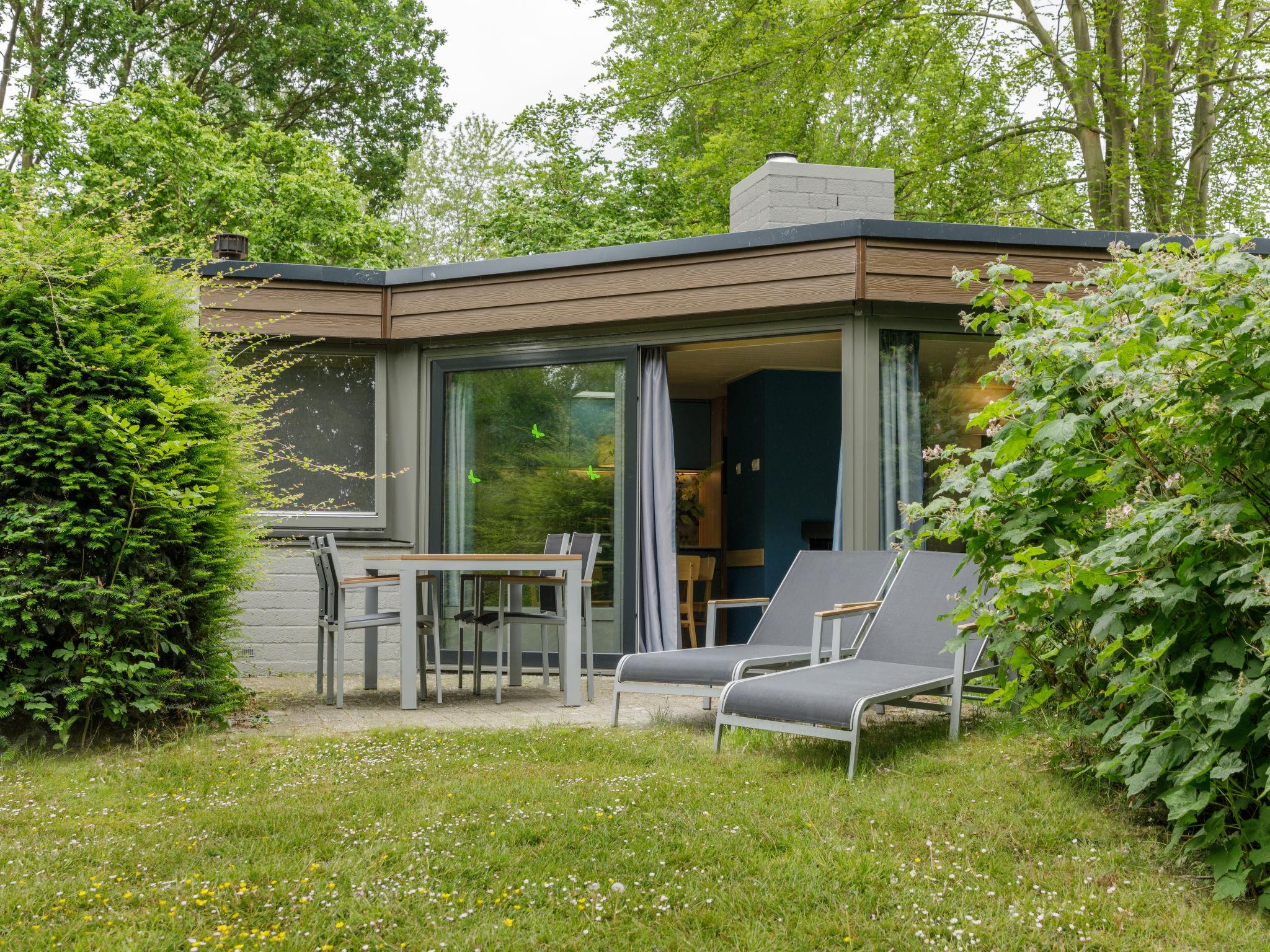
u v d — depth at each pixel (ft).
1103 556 9.79
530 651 24.47
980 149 45.70
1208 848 9.23
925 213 47.85
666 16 56.18
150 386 15.69
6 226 15.20
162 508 15.43
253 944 7.60
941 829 10.23
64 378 15.20
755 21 43.37
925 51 43.91
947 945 7.66
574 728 15.72
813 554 19.65
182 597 15.67
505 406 24.80
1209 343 9.30
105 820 10.74
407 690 18.26
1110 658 10.84
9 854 9.46
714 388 33.88
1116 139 41.37
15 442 14.57
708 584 32.01
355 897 8.44
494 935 7.79
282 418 25.22
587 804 11.03
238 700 16.90
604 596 23.65
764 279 21.77
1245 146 43.70
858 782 12.16
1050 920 8.04
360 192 62.69
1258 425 9.35
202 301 24.23
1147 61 40.86
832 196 24.98
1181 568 9.25
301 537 24.94
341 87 68.08
